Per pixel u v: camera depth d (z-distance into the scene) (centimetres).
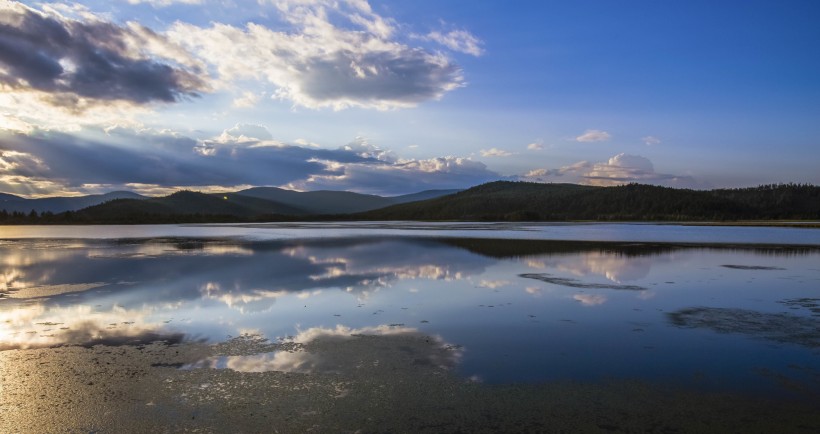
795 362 935
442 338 1098
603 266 2397
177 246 3684
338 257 2817
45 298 1562
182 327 1192
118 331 1154
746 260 2730
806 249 3500
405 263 2508
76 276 2050
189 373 864
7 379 834
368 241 4209
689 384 820
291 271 2203
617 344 1055
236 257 2830
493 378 846
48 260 2667
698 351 1004
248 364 913
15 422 678
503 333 1142
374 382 824
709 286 1805
